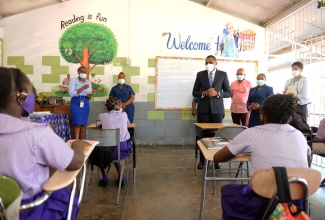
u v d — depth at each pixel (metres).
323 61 4.25
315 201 2.86
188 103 5.64
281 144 1.42
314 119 4.43
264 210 1.29
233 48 5.68
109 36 5.49
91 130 2.79
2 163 1.07
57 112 5.13
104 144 2.81
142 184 3.34
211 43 5.63
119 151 2.85
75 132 4.68
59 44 5.43
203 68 5.63
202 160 3.98
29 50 5.39
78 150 1.34
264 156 1.44
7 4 4.95
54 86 5.45
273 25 5.56
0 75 1.10
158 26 5.54
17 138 1.08
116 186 3.26
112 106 3.07
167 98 5.61
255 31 5.71
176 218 2.47
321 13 4.20
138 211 2.60
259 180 1.25
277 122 1.50
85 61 5.47
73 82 4.65
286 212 1.21
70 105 4.70
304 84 3.96
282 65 6.87
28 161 1.10
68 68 5.46
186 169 3.97
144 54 5.54
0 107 1.12
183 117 5.66
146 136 5.66
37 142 1.10
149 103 5.61
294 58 5.05
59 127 4.70
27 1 4.99
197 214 2.55
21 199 1.09
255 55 5.73
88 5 5.45
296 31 4.88
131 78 5.55
